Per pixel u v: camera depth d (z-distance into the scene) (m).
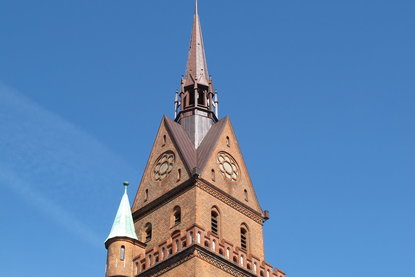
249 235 73.44
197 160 75.12
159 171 76.81
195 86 84.31
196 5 96.19
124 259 67.94
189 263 63.53
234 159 77.94
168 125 79.38
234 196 74.50
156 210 73.81
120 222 70.38
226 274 65.38
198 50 89.56
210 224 69.62
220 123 80.19
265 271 69.88
